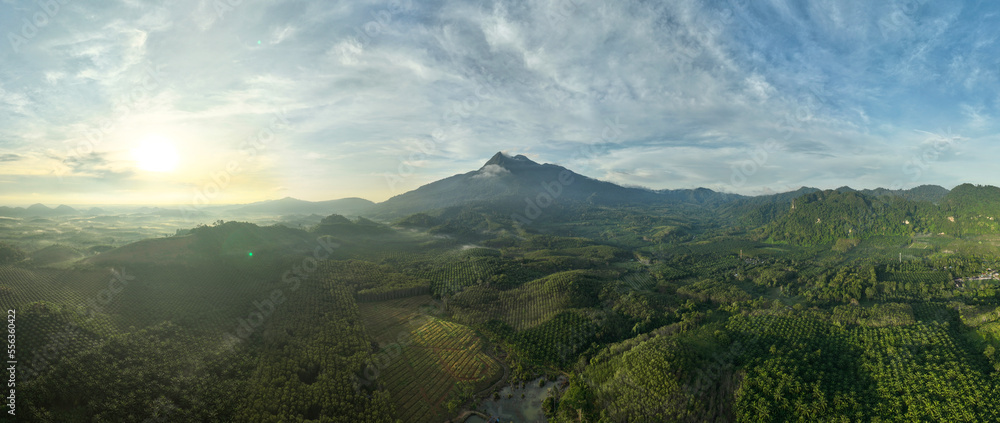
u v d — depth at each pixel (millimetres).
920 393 96500
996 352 109438
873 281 195000
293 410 92188
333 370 107500
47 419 79875
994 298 159750
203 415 89938
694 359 111750
